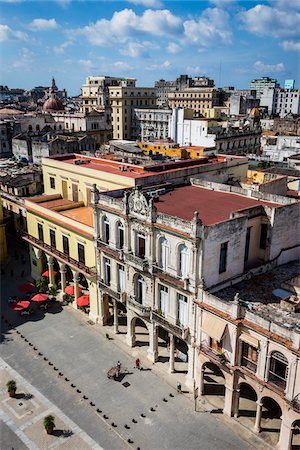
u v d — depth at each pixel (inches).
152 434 1307.8
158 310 1549.0
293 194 2365.9
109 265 1759.4
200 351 1386.6
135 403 1435.8
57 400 1450.5
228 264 1428.4
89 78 7322.8
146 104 6633.9
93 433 1315.2
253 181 2544.3
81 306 2005.4
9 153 4670.3
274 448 1235.2
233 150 4266.7
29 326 1894.7
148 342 1768.0
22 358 1669.5
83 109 6737.2
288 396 1147.9
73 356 1681.8
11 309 2033.7
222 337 1279.5
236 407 1355.8
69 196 2309.3
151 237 1466.5
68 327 1887.3
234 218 1395.2
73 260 1947.6
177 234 1366.9
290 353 1117.7
